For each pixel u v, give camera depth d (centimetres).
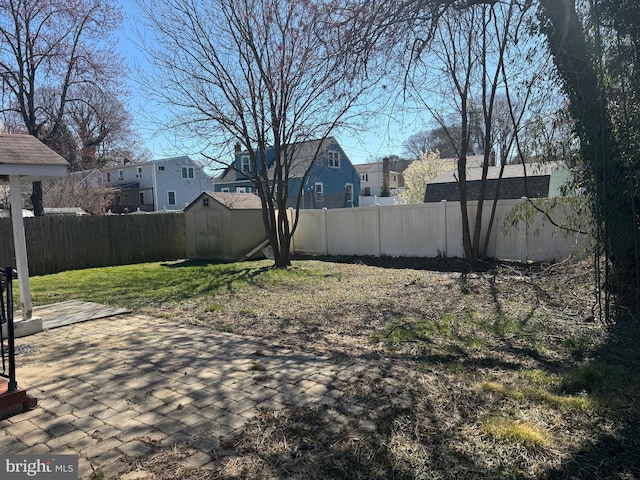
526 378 339
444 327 495
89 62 1593
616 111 445
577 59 459
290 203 2589
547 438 248
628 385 318
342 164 2953
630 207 460
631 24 406
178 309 647
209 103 1024
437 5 493
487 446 243
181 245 1506
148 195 3406
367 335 484
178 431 272
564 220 678
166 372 379
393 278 875
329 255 1322
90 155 2011
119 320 586
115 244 1330
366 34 500
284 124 1073
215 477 223
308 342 464
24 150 520
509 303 598
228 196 1412
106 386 350
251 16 963
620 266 480
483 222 1008
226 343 467
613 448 238
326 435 262
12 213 515
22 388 309
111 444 258
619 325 458
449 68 920
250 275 975
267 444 254
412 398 308
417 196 2689
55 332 526
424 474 220
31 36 1480
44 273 1157
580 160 519
